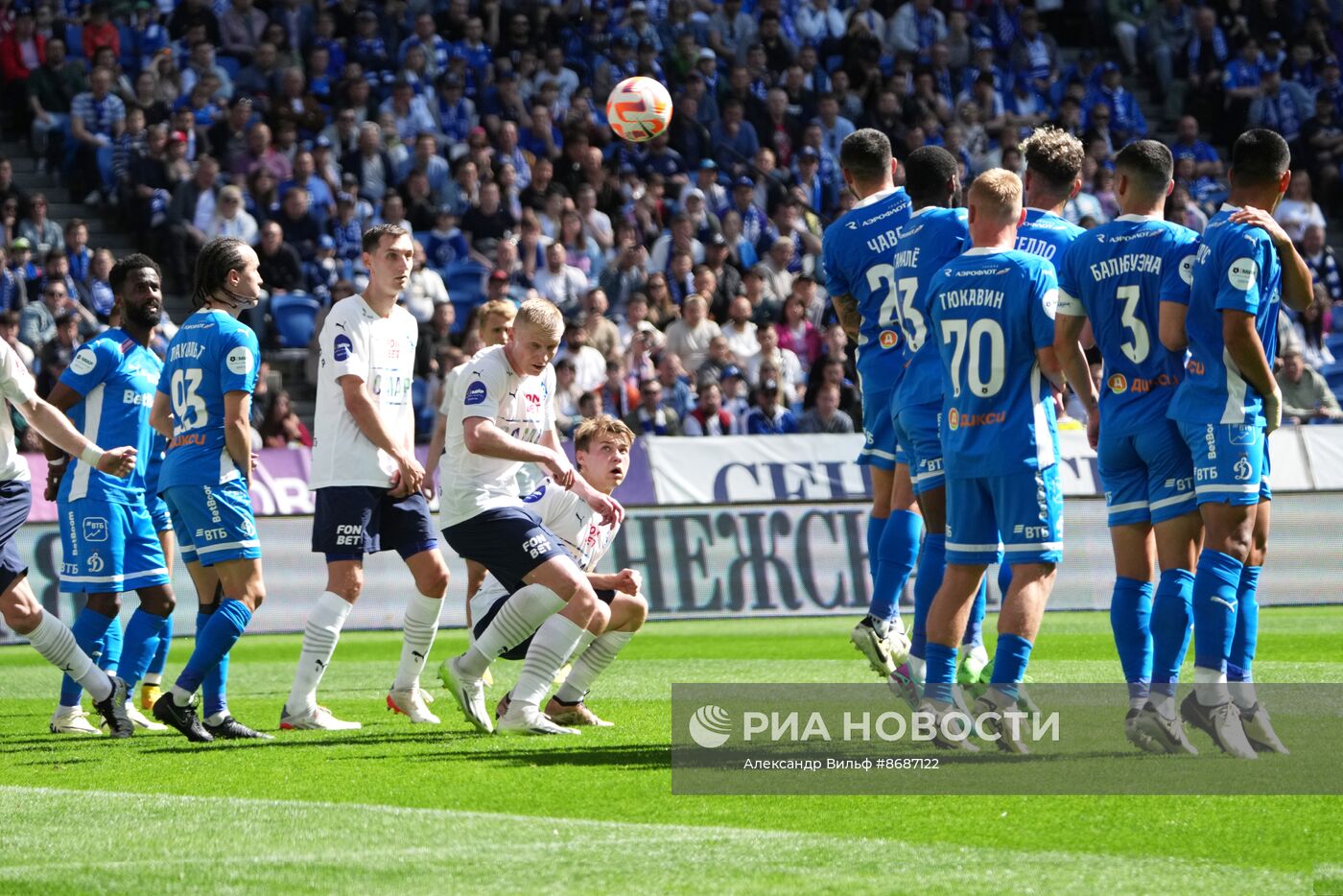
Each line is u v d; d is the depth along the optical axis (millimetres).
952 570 17125
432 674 29219
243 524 19266
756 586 40719
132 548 21297
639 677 26391
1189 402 16703
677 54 59781
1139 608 17156
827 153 59281
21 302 45594
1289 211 61062
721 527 40750
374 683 27625
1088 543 41875
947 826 13078
